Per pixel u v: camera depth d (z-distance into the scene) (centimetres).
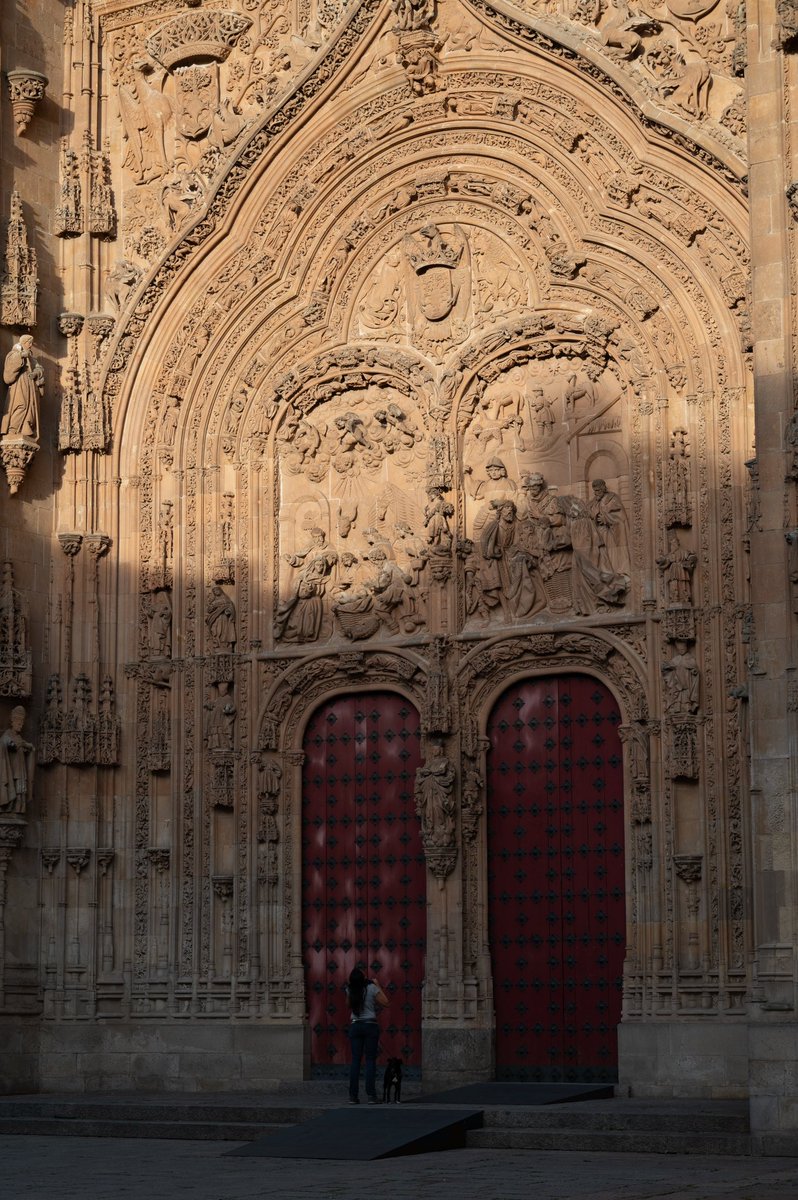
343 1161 2547
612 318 3606
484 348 3731
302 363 3894
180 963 3791
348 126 3853
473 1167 2448
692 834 3388
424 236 3825
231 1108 3173
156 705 3884
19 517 3881
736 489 3406
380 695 3797
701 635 3416
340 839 3781
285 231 3903
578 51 3572
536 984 3559
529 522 3669
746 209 3444
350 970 3716
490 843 3653
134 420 3978
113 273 4050
